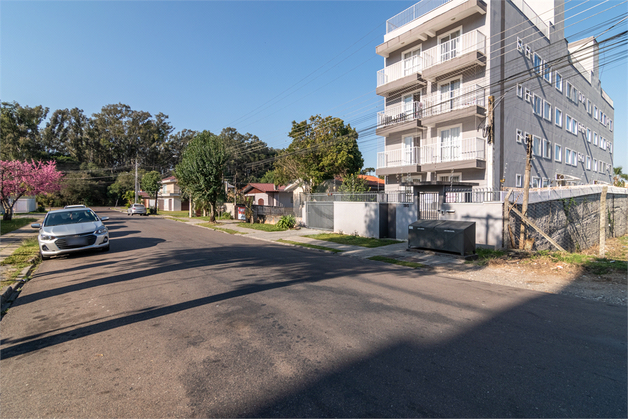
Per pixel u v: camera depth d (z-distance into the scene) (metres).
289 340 4.09
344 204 17.56
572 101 28.11
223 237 17.03
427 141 21.39
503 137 19.16
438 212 13.20
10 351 3.95
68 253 10.14
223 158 26.42
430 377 3.24
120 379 3.25
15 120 61.31
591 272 7.64
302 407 2.77
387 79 23.80
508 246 10.93
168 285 6.80
